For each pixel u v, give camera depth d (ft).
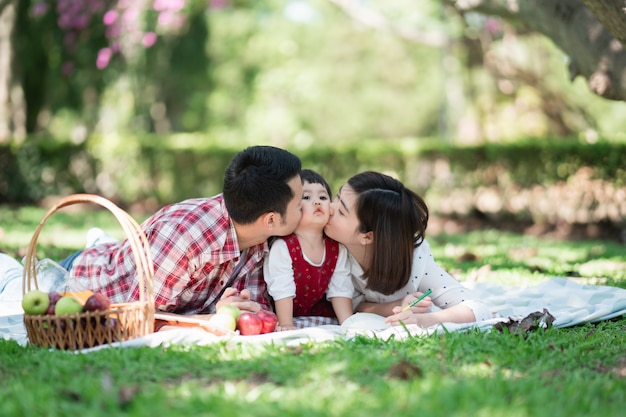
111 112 73.10
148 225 14.87
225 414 9.07
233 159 14.60
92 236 18.06
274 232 14.61
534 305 17.46
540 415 9.27
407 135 122.83
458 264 26.27
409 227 15.24
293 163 14.39
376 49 112.37
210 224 14.42
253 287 15.52
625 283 20.54
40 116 64.75
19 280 16.80
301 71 99.14
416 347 12.51
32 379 10.80
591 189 39.32
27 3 58.34
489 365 11.72
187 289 14.85
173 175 54.54
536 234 41.32
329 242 15.48
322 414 9.12
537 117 56.95
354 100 117.60
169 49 70.64
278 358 11.65
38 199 55.16
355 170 49.88
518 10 24.38
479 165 44.78
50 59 62.23
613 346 13.52
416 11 62.85
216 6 67.56
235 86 97.25
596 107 72.38
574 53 23.26
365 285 15.92
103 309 12.64
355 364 11.15
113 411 9.36
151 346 12.47
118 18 58.08
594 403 9.94
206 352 12.09
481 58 55.67
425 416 9.08
